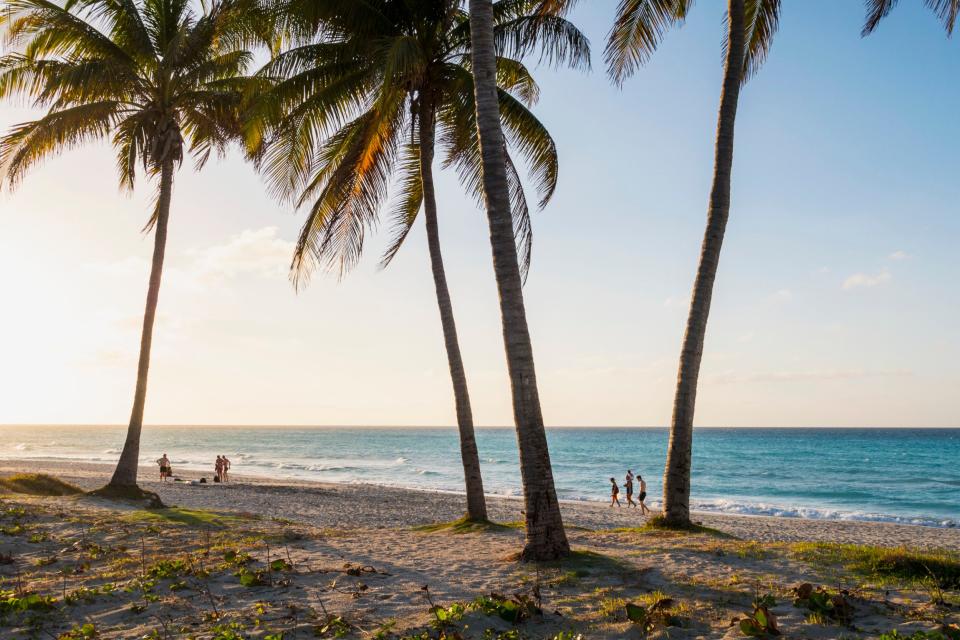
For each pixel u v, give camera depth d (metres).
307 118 12.90
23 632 5.51
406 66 10.16
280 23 12.65
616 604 5.93
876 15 12.66
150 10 17.58
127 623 5.79
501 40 13.09
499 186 8.50
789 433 199.25
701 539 9.74
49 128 16.03
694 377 11.24
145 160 17.58
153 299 17.33
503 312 8.33
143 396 17.03
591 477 53.97
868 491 43.78
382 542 10.04
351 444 121.25
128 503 15.48
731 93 11.34
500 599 5.88
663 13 12.03
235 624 5.48
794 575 7.03
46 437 157.50
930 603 5.77
